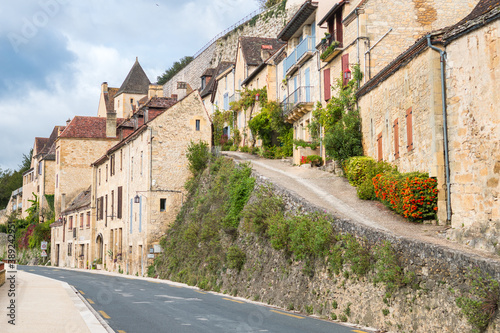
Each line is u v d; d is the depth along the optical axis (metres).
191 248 29.73
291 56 36.69
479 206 14.78
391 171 20.77
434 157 16.97
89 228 49.88
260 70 44.47
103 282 28.11
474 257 10.84
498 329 9.96
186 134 37.81
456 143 15.96
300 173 28.75
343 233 16.05
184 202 36.59
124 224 41.31
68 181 58.75
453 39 16.11
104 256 45.91
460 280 11.09
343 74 27.12
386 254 13.30
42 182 66.44
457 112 15.93
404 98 19.97
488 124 14.45
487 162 14.48
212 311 16.03
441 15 25.97
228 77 53.94
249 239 23.20
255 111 45.06
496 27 14.16
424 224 17.22
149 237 36.06
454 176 16.06
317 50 31.97
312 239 16.98
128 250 39.84
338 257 15.55
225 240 26.12
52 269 46.78
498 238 13.46
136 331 12.34
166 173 37.06
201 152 36.91
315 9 32.75
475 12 15.77
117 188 43.56
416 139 18.75
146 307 16.86
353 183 24.05
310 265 17.30
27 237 66.06
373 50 25.62
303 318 15.07
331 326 13.46
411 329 12.23
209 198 30.81
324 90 30.42
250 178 26.67
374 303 13.70
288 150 37.81
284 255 19.31
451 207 16.28
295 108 34.28
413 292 12.41
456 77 16.02
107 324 13.22
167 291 22.72
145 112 40.91
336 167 27.30
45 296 18.67
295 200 20.72
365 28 25.69
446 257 11.58
